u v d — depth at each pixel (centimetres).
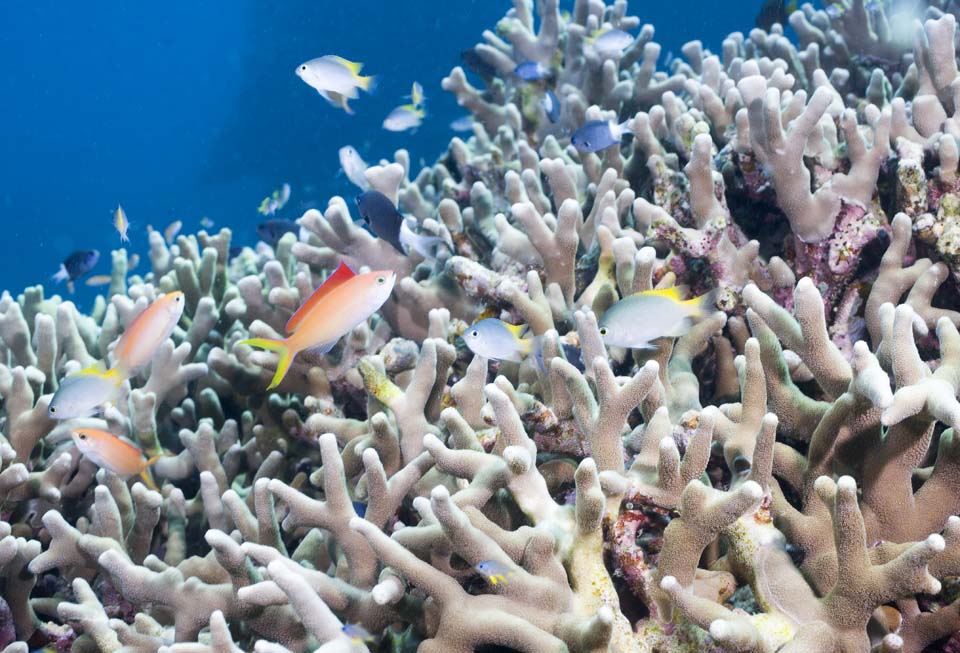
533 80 104
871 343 67
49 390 79
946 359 54
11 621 65
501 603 53
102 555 58
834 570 52
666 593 53
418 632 56
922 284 64
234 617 58
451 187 93
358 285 61
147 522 67
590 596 53
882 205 68
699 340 67
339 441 69
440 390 66
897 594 50
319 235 80
